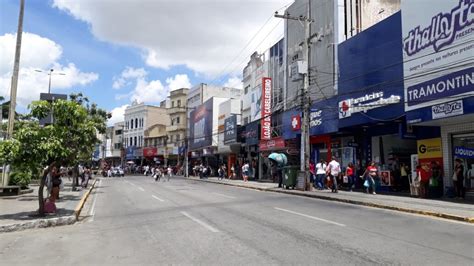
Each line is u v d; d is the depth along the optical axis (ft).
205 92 220.43
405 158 79.56
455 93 52.39
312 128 91.76
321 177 81.35
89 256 26.53
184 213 47.47
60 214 45.52
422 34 59.11
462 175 57.82
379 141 80.33
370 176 69.51
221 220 40.96
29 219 41.34
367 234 31.94
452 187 59.57
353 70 78.89
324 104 87.40
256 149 135.33
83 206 59.72
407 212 46.44
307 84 79.82
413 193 62.49
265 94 119.44
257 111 132.87
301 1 107.14
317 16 98.89
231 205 54.90
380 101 68.69
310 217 42.11
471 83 50.01
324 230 33.94
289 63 113.50
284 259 24.25
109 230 37.29
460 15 52.39
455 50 52.85
